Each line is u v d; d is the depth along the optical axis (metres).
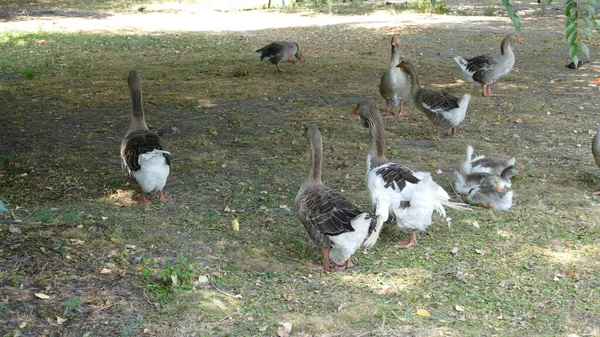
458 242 6.49
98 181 7.41
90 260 6.17
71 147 8.20
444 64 11.50
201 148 8.19
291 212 6.91
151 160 6.75
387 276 6.09
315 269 6.19
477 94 9.91
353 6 18.48
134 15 17.84
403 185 6.25
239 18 16.97
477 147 8.17
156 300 5.56
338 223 5.77
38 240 6.34
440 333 5.07
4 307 5.27
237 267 6.18
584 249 6.39
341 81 10.62
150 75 11.07
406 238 6.57
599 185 7.36
